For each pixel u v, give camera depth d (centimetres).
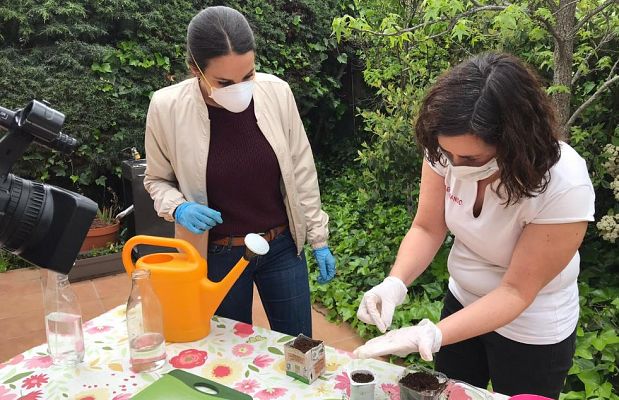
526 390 130
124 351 126
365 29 275
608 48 276
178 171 157
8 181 76
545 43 278
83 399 108
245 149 154
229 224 162
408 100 314
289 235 171
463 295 136
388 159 318
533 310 122
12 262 378
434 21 246
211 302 131
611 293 256
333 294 315
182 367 119
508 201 104
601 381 213
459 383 105
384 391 105
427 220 137
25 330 289
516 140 89
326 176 557
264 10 471
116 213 419
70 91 378
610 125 284
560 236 105
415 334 103
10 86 359
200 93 150
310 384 111
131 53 401
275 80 165
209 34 135
